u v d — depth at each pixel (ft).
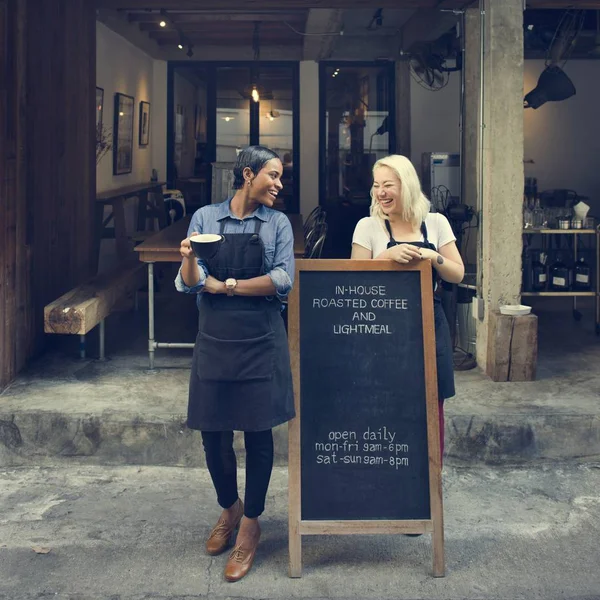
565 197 32.14
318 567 10.52
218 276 10.02
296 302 10.53
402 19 30.27
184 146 38.22
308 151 38.01
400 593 9.86
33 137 16.88
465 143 20.71
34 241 17.15
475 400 14.76
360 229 11.00
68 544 11.09
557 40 25.23
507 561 10.64
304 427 10.47
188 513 12.10
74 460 13.85
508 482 13.23
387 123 37.78
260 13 28.89
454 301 18.30
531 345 15.93
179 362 17.39
